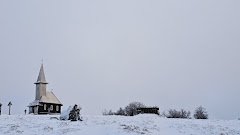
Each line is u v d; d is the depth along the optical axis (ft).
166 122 120.98
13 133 84.07
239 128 114.21
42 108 302.25
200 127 111.14
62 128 94.94
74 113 118.11
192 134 97.96
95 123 108.78
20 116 131.75
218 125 119.14
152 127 105.40
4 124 99.25
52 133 86.33
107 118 129.49
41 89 309.63
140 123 113.39
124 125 101.35
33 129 91.25
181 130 103.76
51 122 108.37
